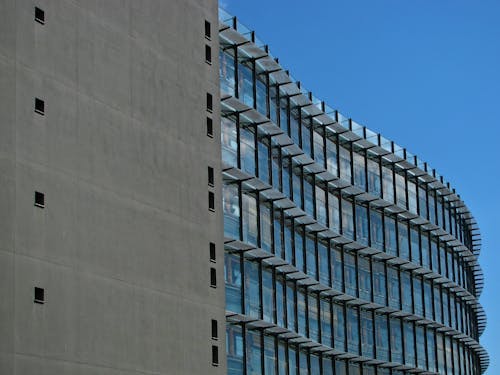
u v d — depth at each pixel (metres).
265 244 68.56
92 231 53.09
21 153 49.38
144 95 58.59
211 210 62.75
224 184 65.31
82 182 52.94
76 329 51.09
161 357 56.62
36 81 50.94
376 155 84.31
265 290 68.06
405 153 86.75
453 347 92.38
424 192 90.25
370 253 81.00
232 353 63.59
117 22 57.44
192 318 59.50
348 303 78.25
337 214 78.69
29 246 49.03
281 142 71.44
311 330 73.12
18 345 47.66
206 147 63.19
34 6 51.59
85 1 55.16
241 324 64.81
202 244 61.41
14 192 48.66
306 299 73.06
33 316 48.69
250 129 68.88
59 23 53.03
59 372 49.69
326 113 77.69
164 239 58.38
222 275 62.66
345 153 80.88
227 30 66.94
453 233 94.62
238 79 68.12
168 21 61.72
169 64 61.16
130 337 54.62
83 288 51.91
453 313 92.94
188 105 62.25
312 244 75.19
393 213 85.44
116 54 56.91
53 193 50.94
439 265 90.81
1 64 49.00
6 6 49.84
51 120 51.53
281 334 68.75
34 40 51.22
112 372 53.00
